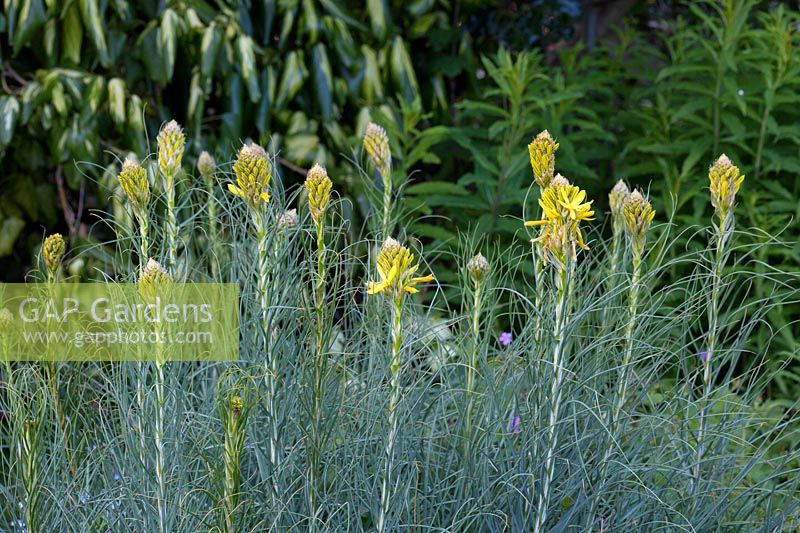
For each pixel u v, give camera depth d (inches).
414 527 83.4
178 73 164.2
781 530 87.9
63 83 149.4
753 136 152.0
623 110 184.4
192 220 98.3
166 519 77.2
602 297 81.7
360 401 86.8
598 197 177.3
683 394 95.0
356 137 158.9
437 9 187.6
